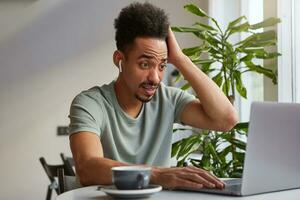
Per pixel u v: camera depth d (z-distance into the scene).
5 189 3.88
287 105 1.03
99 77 3.97
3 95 3.90
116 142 1.45
